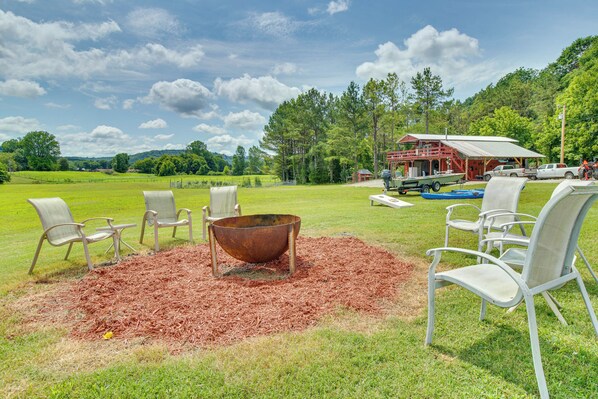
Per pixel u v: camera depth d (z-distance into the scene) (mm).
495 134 42000
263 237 4027
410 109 47688
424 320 2850
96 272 4395
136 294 3609
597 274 3758
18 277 4402
